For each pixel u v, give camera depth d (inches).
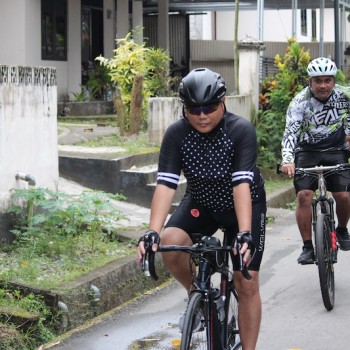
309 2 1175.6
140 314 290.0
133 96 561.6
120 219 386.0
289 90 629.6
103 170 460.8
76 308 274.7
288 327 270.7
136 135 564.4
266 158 616.7
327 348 249.3
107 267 306.8
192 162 202.5
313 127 313.3
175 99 536.4
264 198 210.4
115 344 254.4
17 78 344.2
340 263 362.0
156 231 191.3
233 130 199.5
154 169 470.0
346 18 1485.0
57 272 298.4
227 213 210.7
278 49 1295.5
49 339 257.0
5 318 255.0
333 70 303.0
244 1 1149.7
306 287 322.0
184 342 174.6
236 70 660.7
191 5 1183.6
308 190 308.8
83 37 919.7
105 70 854.5
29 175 340.2
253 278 203.6
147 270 184.1
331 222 299.3
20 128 347.3
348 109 311.6
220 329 197.6
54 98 377.7
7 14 764.6
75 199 383.9
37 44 788.0
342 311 289.1
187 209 210.8
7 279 279.1
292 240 414.6
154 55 698.8
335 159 315.6
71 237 339.9
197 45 1291.8
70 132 611.5
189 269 206.8
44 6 805.2
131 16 1059.9
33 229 332.2
